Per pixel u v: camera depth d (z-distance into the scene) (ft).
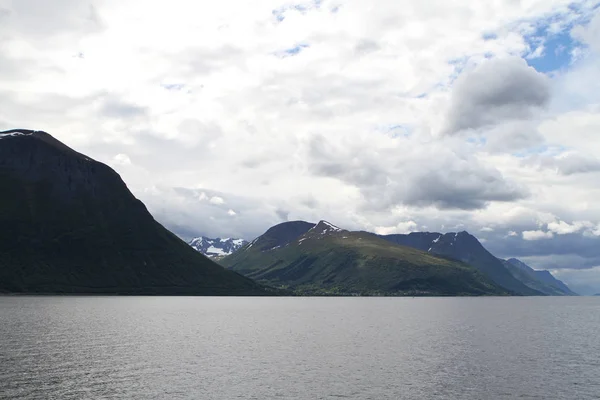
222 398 193.67
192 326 471.21
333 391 206.69
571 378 233.96
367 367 257.14
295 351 309.83
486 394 204.64
